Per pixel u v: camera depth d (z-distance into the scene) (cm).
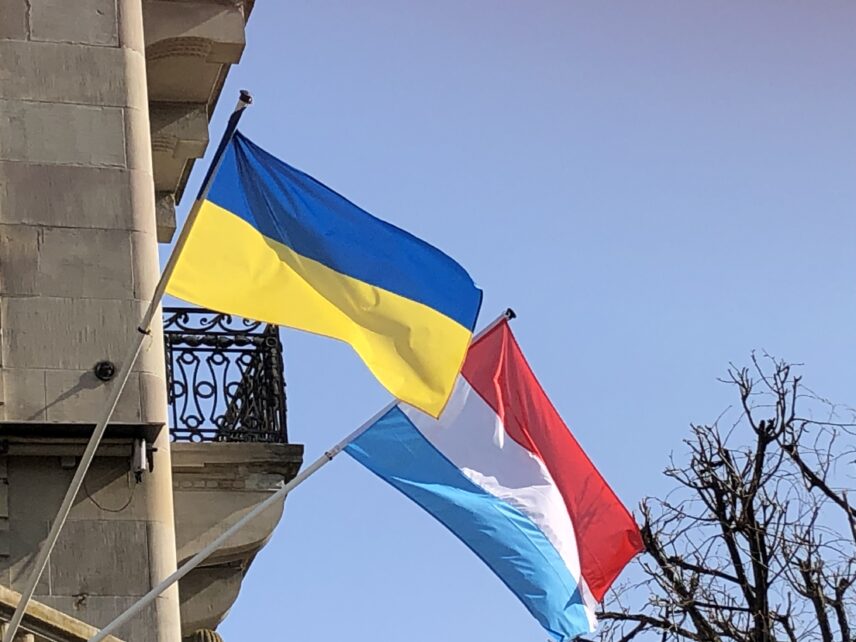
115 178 1554
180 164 1961
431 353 1322
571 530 1476
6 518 1443
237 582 1759
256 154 1345
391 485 1420
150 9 1802
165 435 1502
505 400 1470
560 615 1445
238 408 1727
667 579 2066
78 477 1236
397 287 1332
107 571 1445
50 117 1562
